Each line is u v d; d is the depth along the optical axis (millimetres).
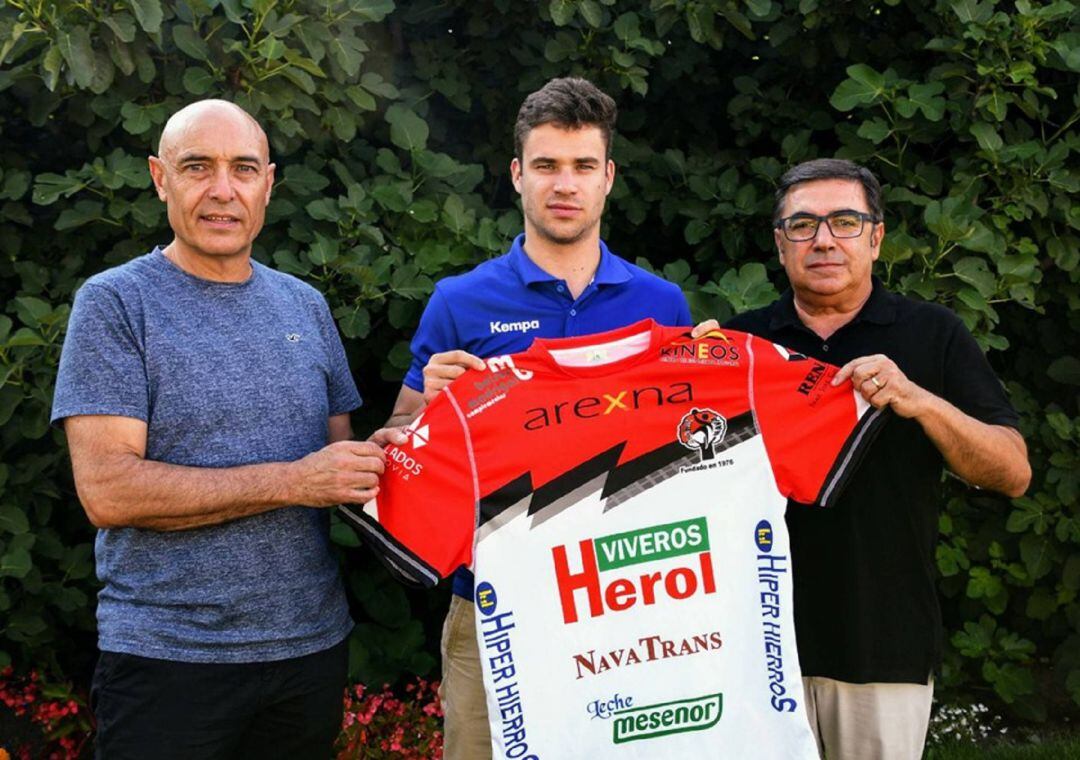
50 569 3746
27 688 3719
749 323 2891
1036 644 4684
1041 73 4027
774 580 2484
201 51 3309
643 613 2531
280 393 2457
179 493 2246
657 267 4645
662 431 2543
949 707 4344
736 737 2506
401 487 2473
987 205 3957
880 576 2555
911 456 2584
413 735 3791
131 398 2307
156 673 2328
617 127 4398
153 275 2430
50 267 3787
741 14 3824
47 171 3918
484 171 4516
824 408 2492
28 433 3377
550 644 2508
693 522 2533
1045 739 4324
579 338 2549
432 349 2842
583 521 2523
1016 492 2613
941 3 3670
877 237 2756
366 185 3852
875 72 3752
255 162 2438
